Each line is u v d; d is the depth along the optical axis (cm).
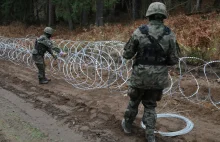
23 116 586
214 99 648
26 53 1126
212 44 932
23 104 661
